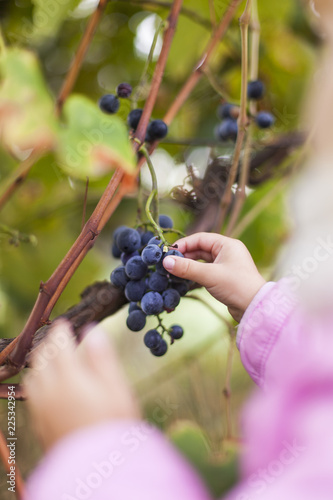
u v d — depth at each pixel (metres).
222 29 0.78
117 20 1.00
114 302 0.71
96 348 0.61
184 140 0.96
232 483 0.71
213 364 1.02
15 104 0.51
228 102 0.88
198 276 0.66
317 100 0.57
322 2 0.57
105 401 0.59
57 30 0.94
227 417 0.78
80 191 1.01
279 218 1.00
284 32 0.99
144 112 0.69
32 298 1.03
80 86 1.04
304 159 0.79
